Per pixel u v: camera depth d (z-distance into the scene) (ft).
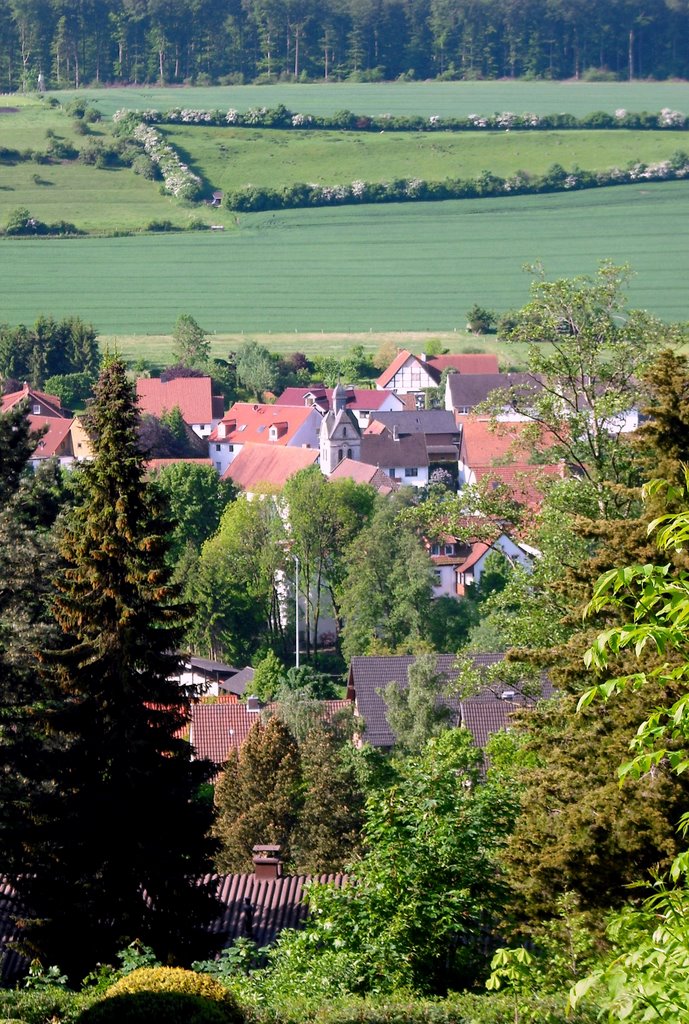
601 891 159.84
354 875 162.40
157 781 208.44
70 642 221.05
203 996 125.59
